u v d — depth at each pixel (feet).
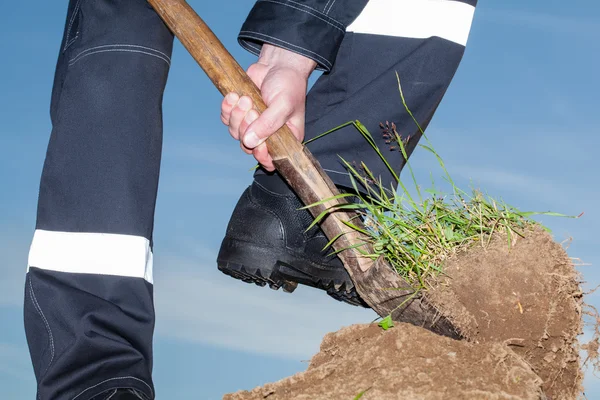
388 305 5.69
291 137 5.87
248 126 5.78
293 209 6.87
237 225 7.04
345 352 5.54
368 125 6.88
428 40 6.95
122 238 5.86
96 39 6.09
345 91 7.03
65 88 6.11
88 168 5.91
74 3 6.52
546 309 5.45
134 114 5.99
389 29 6.98
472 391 4.87
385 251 5.95
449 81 7.10
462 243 5.84
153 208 6.07
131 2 6.18
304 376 5.28
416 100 6.97
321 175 5.89
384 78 6.91
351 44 6.99
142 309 5.87
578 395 5.70
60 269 5.82
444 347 5.26
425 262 5.76
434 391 4.93
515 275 5.47
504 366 5.09
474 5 7.11
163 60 6.21
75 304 5.73
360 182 6.84
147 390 5.76
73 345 5.64
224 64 5.88
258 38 6.15
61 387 5.61
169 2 6.03
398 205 6.11
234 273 7.18
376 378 5.10
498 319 5.48
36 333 5.81
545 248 5.54
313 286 7.21
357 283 5.82
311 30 6.10
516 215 5.77
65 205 5.91
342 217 5.89
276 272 6.97
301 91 5.92
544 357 5.57
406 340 5.28
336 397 5.04
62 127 6.00
